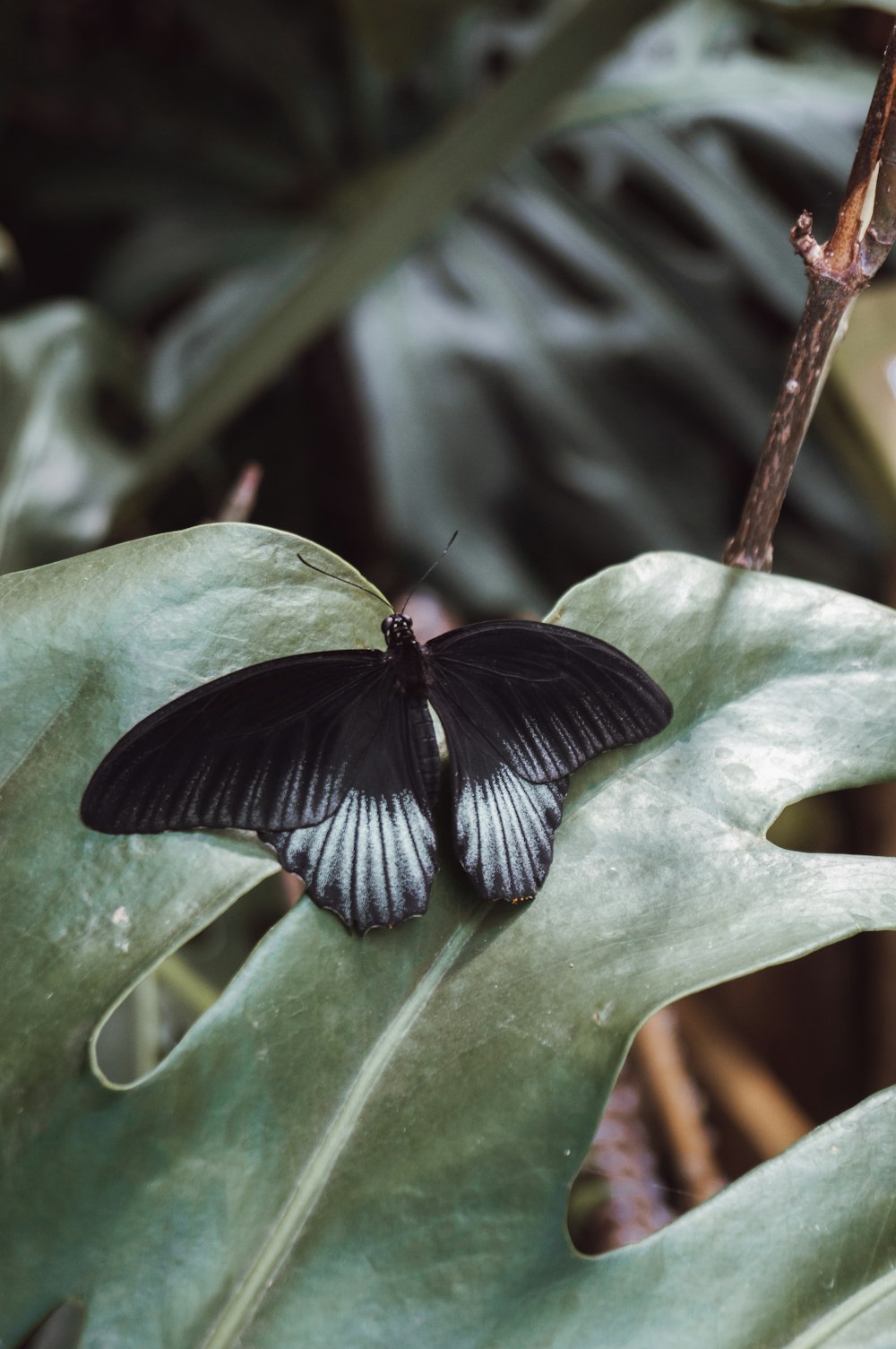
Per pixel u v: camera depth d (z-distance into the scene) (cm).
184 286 122
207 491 112
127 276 122
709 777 60
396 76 87
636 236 122
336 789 58
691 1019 111
